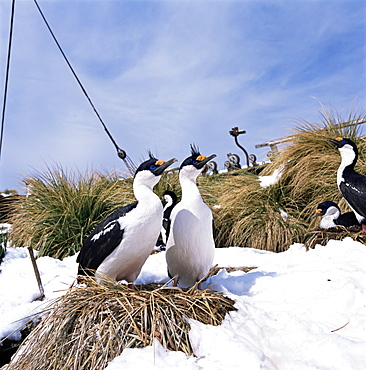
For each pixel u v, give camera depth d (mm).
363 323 2531
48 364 2510
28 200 6863
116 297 2576
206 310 2580
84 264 3143
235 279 3348
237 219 6262
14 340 3164
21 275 4254
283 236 5656
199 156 3225
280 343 2414
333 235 4652
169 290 2820
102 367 2297
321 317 2674
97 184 6773
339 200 5746
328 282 3061
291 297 3002
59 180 6730
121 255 2965
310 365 2221
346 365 2207
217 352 2277
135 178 3131
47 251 5887
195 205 3129
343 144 5156
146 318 2416
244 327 2508
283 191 6293
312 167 6156
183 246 3096
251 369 2160
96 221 6129
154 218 2973
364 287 2975
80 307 2643
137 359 2223
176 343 2344
